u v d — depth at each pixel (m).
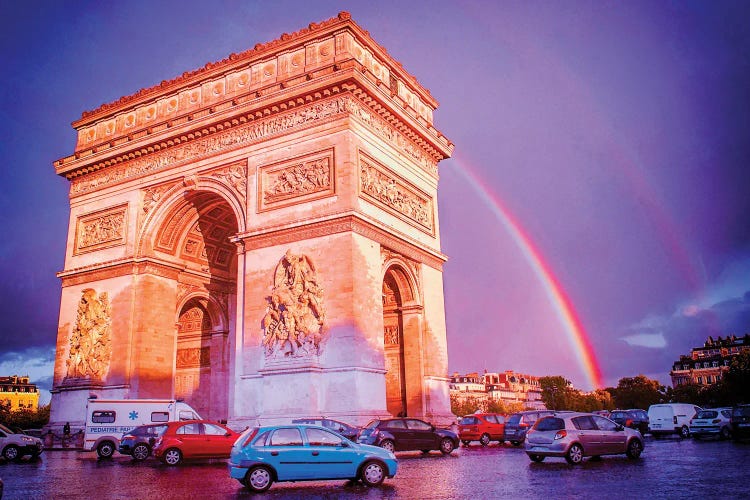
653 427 67.88
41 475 36.91
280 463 28.50
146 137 66.69
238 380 55.09
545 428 38.56
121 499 26.47
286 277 54.62
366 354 51.66
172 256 68.88
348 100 56.03
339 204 54.00
